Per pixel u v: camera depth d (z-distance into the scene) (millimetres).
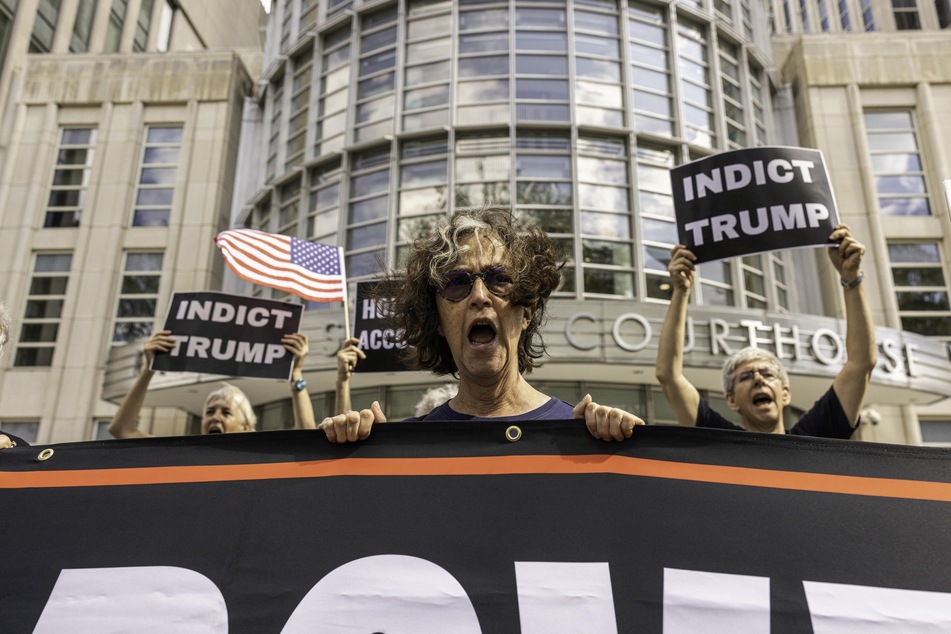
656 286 13320
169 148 18281
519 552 1856
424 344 2412
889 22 41719
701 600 1766
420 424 2096
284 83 17578
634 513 1898
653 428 2031
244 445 2123
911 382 11805
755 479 1947
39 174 17812
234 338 4703
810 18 53969
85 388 15859
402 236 13719
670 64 15219
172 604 1865
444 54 14953
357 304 5328
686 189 3879
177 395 13242
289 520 1961
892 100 16906
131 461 2115
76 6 23516
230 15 34094
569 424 2062
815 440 1994
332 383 12547
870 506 1887
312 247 5555
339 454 2082
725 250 3705
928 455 1962
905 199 16172
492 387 2195
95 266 16922
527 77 14461
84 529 1992
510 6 15008
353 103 15406
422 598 1811
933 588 1760
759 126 16672
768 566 1803
